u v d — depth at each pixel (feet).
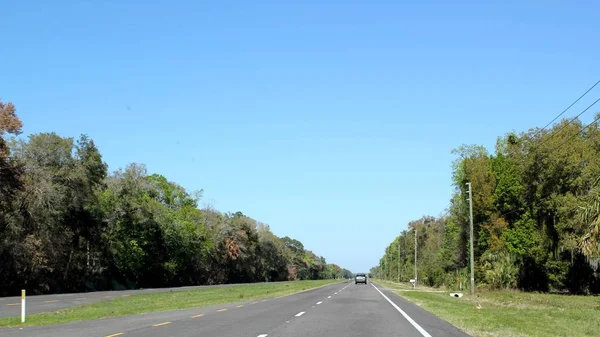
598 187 100.42
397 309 102.47
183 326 65.16
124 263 258.78
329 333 58.90
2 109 157.99
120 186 265.54
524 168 200.03
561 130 192.24
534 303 127.85
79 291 218.18
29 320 73.31
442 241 352.69
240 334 56.75
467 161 235.40
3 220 172.55
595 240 95.30
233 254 411.54
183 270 328.90
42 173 195.00
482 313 91.81
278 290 219.82
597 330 65.46
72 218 216.33
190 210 369.50
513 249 200.95
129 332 57.67
